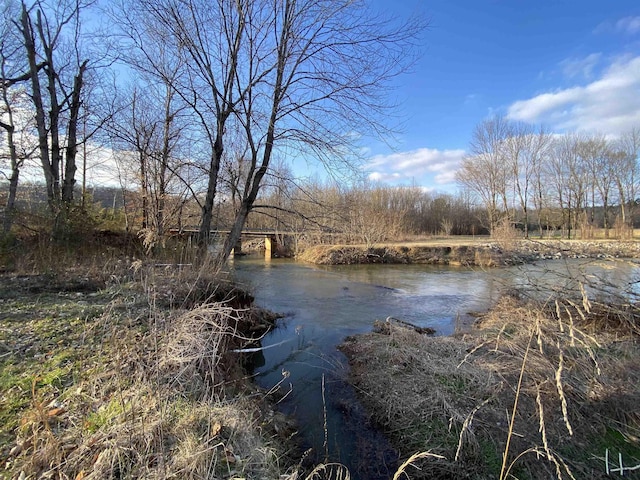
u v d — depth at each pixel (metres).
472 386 4.33
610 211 39.88
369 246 23.95
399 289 13.55
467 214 46.34
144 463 2.16
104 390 2.96
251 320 7.73
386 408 4.31
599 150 39.00
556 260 14.40
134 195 13.56
